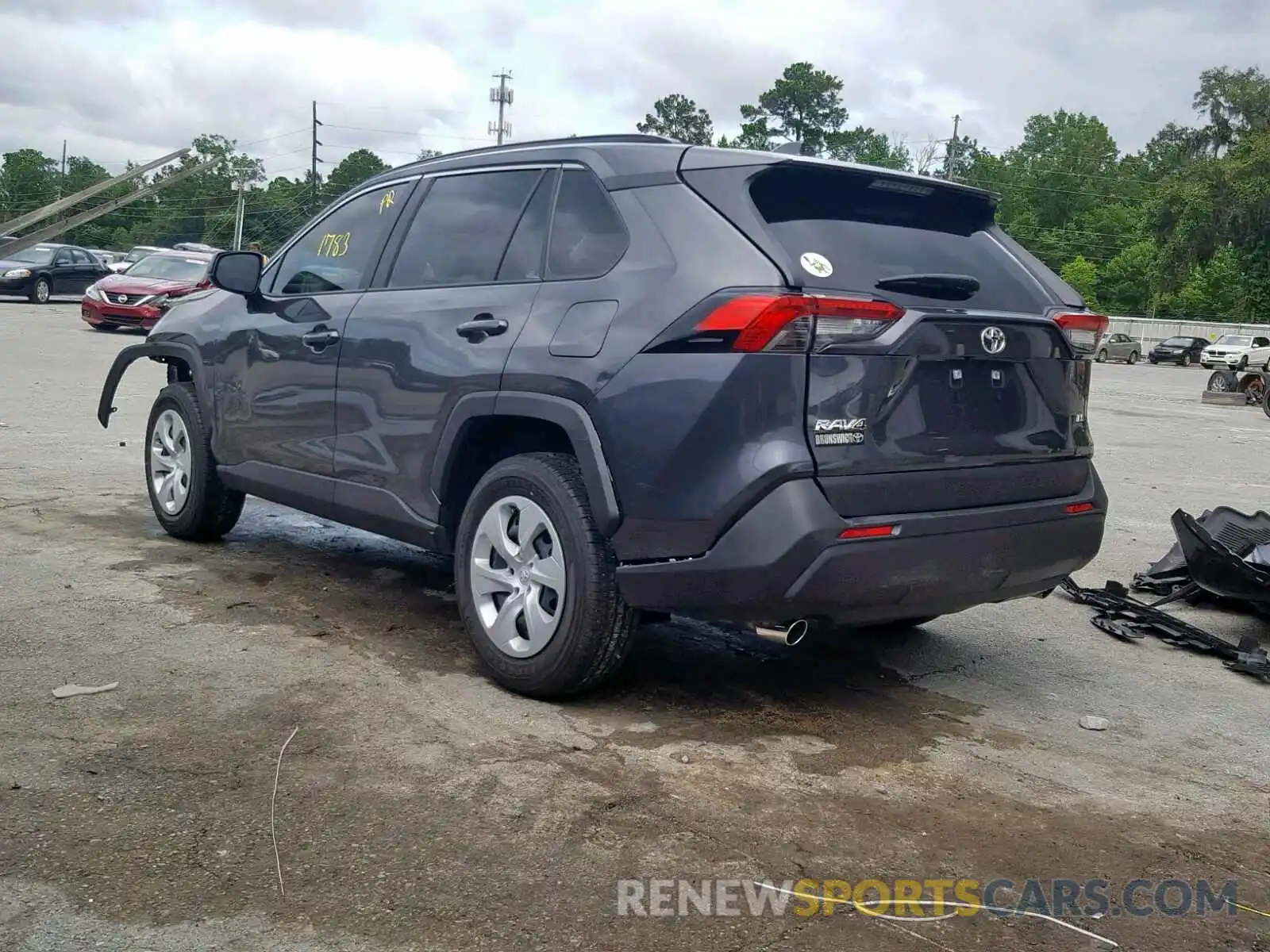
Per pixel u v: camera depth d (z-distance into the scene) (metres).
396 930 2.57
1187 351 51.06
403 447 4.50
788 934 2.64
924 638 5.21
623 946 2.56
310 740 3.56
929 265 3.92
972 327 3.75
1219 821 3.41
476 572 4.16
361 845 2.93
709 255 3.64
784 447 3.46
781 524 3.44
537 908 2.69
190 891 2.68
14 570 5.30
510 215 4.41
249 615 4.82
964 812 3.35
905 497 3.65
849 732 3.93
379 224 5.02
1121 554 7.25
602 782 3.38
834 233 3.78
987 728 4.07
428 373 4.37
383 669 4.25
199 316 5.89
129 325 21.23
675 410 3.57
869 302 3.54
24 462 8.12
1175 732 4.16
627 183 3.99
